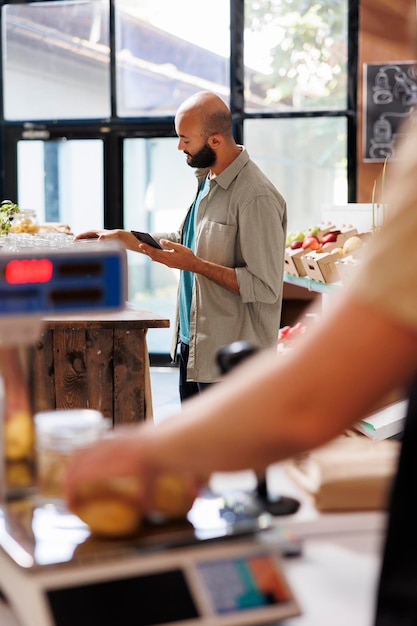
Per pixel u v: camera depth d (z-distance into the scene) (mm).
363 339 766
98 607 854
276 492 1150
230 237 3910
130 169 8641
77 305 873
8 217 5336
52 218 8797
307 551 1030
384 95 7930
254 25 8188
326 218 6117
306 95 8141
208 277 3834
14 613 932
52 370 3727
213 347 3910
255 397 801
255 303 3893
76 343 3727
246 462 824
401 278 748
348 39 7973
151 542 906
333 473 1099
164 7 8383
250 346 1120
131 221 8695
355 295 772
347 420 795
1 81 8734
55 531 935
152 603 868
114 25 8469
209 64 8359
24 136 8727
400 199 761
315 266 4707
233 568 905
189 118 3857
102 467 900
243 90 8242
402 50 7867
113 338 3736
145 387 3768
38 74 8680
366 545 1047
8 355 992
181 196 8617
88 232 4098
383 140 7973
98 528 913
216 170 3941
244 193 3867
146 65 8477
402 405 3465
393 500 875
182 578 885
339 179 8156
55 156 8734
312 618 906
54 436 976
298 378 786
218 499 1019
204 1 8289
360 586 959
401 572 860
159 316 3783
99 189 8688
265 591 900
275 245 3865
